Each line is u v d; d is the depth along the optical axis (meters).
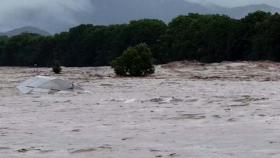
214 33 140.50
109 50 187.88
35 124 22.03
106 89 47.84
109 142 15.90
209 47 141.50
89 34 199.25
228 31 138.12
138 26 178.12
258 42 126.38
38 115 26.41
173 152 13.54
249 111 24.92
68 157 13.30
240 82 56.03
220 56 139.62
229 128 18.30
